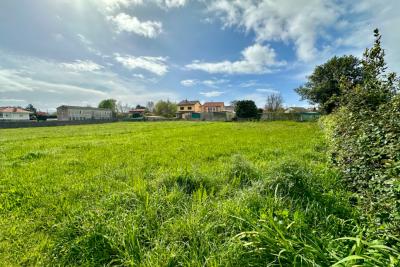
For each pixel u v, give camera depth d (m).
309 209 2.67
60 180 4.67
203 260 1.99
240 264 1.85
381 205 2.17
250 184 4.08
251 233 2.00
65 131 20.06
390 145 2.54
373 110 4.22
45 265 2.18
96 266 2.11
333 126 6.93
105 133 16.44
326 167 4.35
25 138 13.46
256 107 40.06
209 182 4.02
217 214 2.66
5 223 2.95
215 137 12.20
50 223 2.90
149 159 6.59
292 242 1.83
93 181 4.60
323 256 1.67
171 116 66.44
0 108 60.41
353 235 2.17
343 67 19.66
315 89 25.06
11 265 2.20
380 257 1.50
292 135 12.26
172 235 2.35
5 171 5.39
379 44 4.80
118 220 2.60
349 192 3.21
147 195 3.15
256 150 7.76
